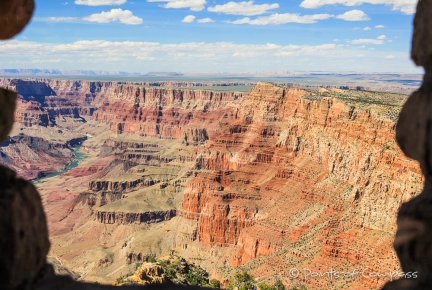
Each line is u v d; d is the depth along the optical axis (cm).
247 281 6919
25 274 1299
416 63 1448
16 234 1252
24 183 1368
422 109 1325
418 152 1345
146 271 5638
